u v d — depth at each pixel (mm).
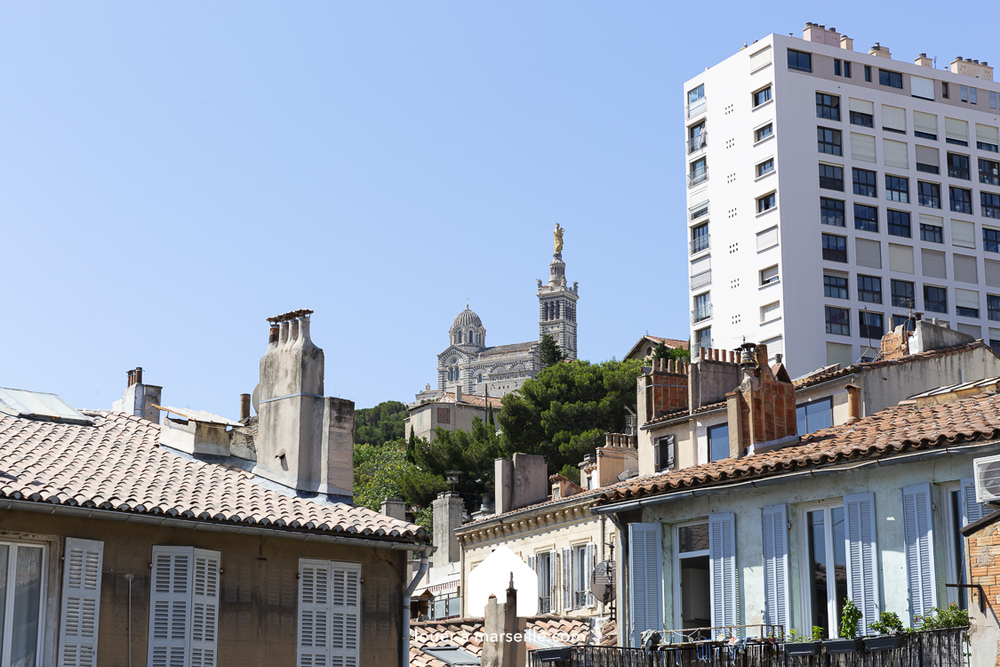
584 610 37625
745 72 92250
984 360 36625
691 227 94812
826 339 85625
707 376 39156
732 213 91188
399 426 160500
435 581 47969
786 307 85500
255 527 20250
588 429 76750
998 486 15266
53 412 23844
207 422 23516
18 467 19844
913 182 91688
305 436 23172
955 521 17609
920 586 17609
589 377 79250
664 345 86062
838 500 19234
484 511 48469
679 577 21562
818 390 35438
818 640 17266
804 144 89188
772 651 17828
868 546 18391
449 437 79000
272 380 23969
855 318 87000
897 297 88812
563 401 78375
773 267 87438
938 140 93562
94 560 19141
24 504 18281
